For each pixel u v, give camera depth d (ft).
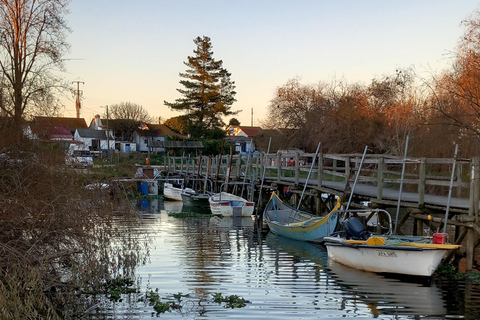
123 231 40.11
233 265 43.70
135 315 29.84
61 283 33.19
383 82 115.44
